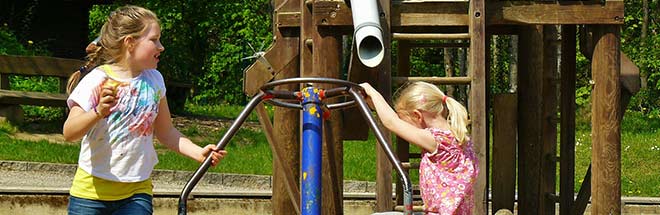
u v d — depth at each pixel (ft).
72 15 76.84
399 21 22.45
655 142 59.00
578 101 78.33
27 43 74.69
